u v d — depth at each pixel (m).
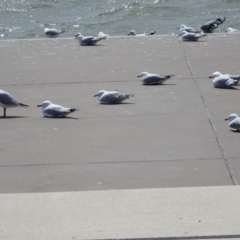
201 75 13.02
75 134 9.02
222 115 9.86
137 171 7.41
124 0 38.16
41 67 14.28
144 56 15.23
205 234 5.44
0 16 35.69
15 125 9.58
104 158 7.92
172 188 6.63
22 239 5.43
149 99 11.09
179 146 8.34
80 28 31.69
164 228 5.58
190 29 18.36
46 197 6.45
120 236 5.43
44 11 36.75
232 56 14.88
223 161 7.68
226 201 6.18
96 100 11.12
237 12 34.06
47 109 9.98
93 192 6.56
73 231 5.56
